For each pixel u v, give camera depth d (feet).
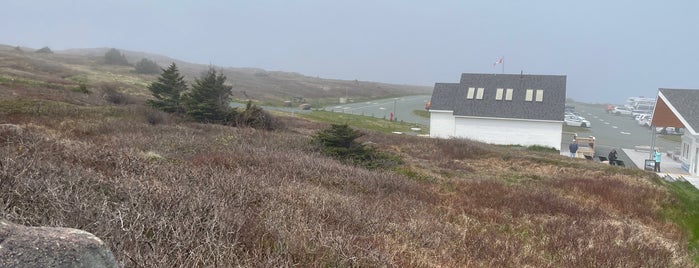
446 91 119.96
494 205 40.42
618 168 68.69
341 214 26.71
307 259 18.69
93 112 66.74
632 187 54.49
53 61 200.64
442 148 79.77
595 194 50.47
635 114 215.10
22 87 85.25
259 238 19.89
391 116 156.15
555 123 107.24
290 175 39.24
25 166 23.20
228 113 78.23
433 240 26.03
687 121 82.99
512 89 115.34
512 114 109.70
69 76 150.71
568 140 132.87
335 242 20.15
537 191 47.32
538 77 117.91
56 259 8.91
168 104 82.64
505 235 31.12
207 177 29.96
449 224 30.91
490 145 94.43
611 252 28.73
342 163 53.83
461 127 113.09
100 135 51.96
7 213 16.15
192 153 45.55
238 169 34.99
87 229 16.07
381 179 43.29
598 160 100.17
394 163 57.57
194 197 22.58
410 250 23.15
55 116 60.49
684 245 36.83
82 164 29.94
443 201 40.27
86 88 104.68
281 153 48.34
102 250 9.57
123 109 72.08
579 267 25.91
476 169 65.16
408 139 86.84
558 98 110.93
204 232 18.33
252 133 65.87
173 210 20.35
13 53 196.13
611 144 132.87
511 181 55.98
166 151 45.01
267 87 256.93
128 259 14.32
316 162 45.42
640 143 137.49
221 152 45.83
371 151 58.49
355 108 197.47
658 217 45.01
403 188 42.16
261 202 26.55
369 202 33.22
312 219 24.20
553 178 59.47
